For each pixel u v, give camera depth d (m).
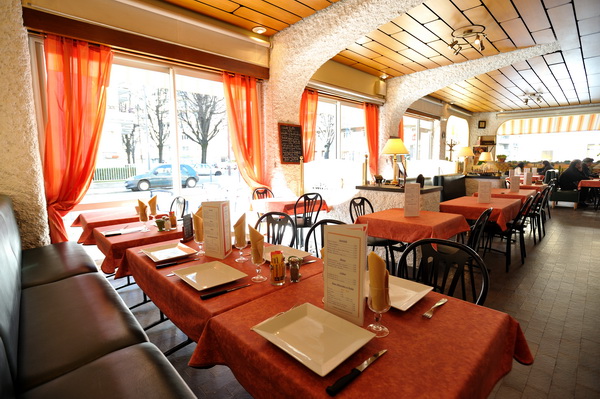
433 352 0.88
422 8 3.64
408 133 8.88
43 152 3.04
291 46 4.34
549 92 8.15
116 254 2.13
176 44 3.72
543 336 2.23
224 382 1.80
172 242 2.08
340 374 0.79
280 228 2.62
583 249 4.40
